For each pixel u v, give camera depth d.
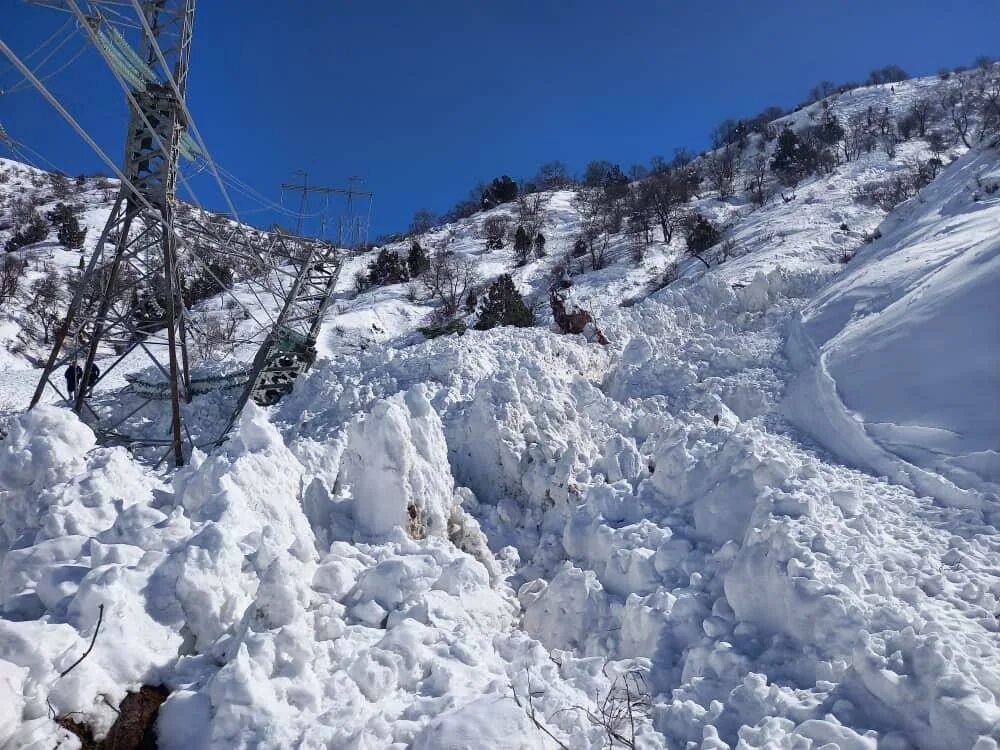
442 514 8.41
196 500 7.11
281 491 7.59
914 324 11.80
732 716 4.85
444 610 6.26
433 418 9.16
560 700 5.07
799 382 13.09
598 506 8.47
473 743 4.10
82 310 20.78
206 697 4.66
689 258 49.12
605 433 12.24
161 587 5.46
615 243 60.03
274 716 4.49
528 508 9.99
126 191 15.05
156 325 18.73
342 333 36.44
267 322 39.25
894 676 4.50
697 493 8.13
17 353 38.56
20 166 94.81
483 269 56.66
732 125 97.81
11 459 7.09
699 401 13.55
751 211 61.66
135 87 13.92
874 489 8.30
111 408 18.75
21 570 5.86
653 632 6.23
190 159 15.71
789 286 22.17
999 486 7.64
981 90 82.81
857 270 21.17
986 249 12.29
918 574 6.07
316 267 21.53
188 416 17.75
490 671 5.62
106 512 6.77
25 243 65.81
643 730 4.93
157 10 14.21
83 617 4.98
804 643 5.34
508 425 10.82
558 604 7.23
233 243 18.66
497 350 16.72
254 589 5.98
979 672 4.46
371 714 4.74
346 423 12.94
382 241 74.44
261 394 17.98
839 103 95.19
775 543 5.88
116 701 4.54
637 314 21.17
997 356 9.70
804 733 4.39
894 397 10.30
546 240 66.56
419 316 42.94
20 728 4.09
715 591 6.38
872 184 54.81
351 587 6.54
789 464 7.64
